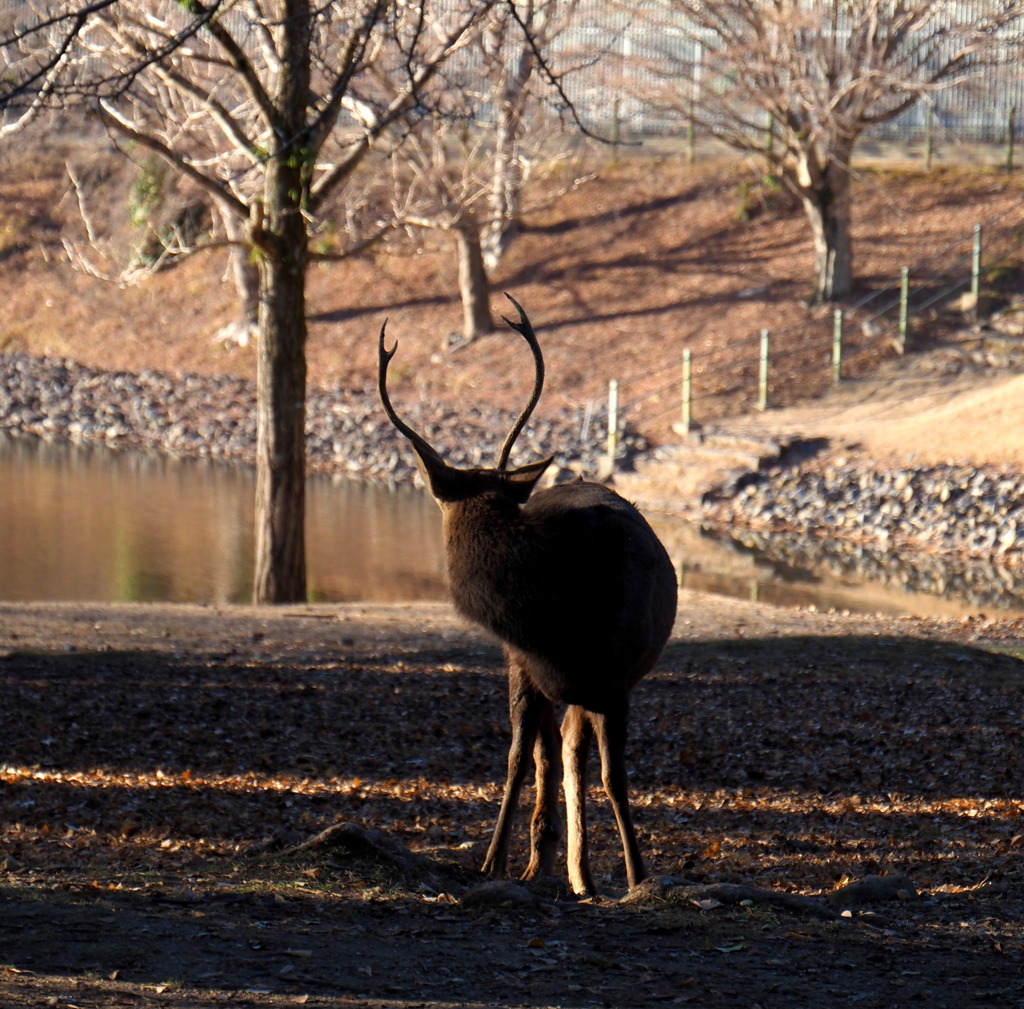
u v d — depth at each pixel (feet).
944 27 193.88
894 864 53.11
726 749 72.23
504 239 269.03
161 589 131.85
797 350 218.18
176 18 124.06
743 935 39.14
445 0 144.15
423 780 66.13
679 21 237.04
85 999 30.09
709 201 268.41
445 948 36.86
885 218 252.01
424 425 219.41
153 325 274.16
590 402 218.18
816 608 123.95
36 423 245.86
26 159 313.94
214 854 51.26
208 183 115.96
